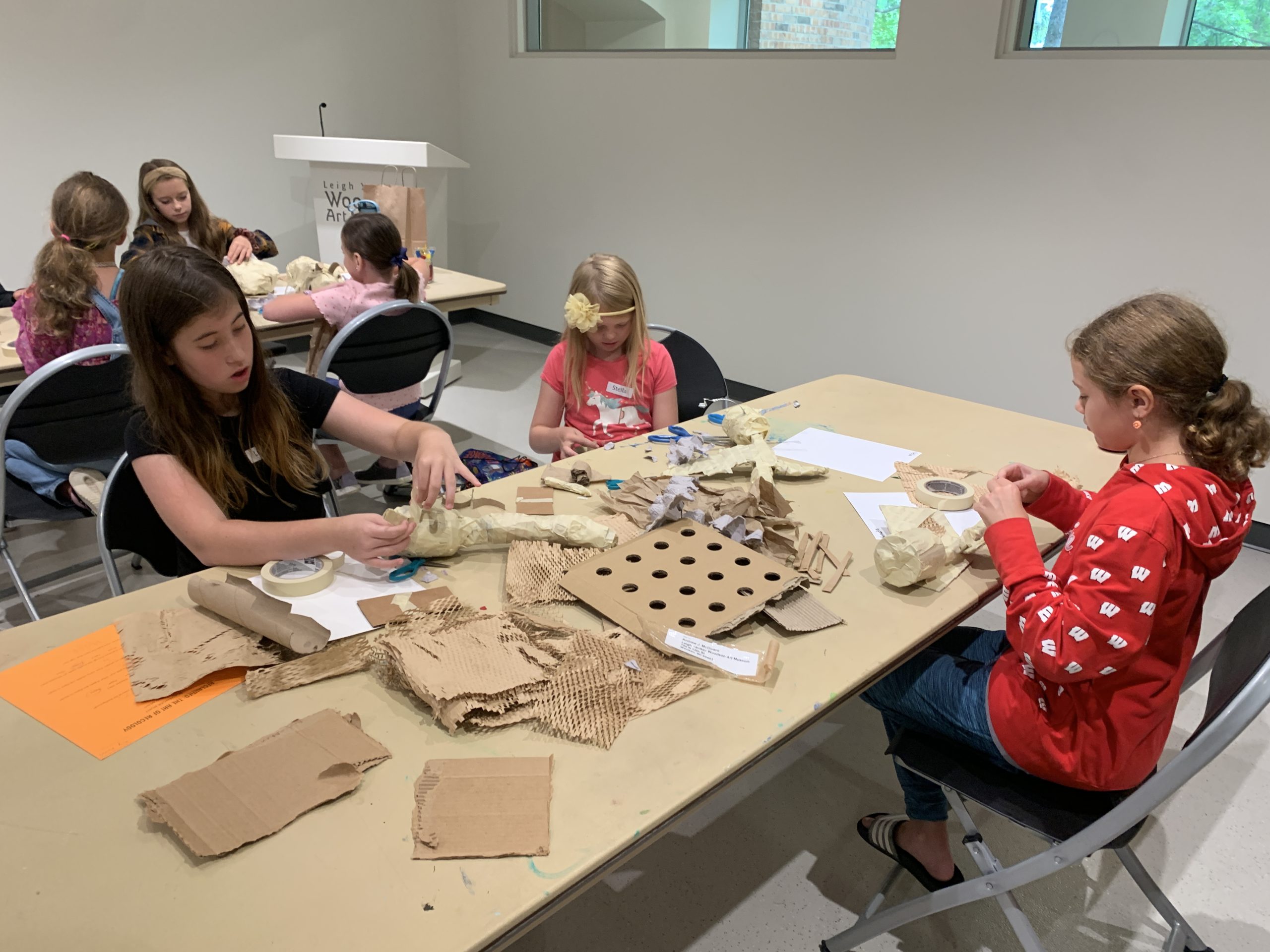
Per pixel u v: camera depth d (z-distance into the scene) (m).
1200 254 2.54
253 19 4.12
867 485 1.49
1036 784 1.08
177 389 1.20
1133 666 0.97
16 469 1.89
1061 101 2.70
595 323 1.85
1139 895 1.44
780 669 0.96
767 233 3.65
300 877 0.68
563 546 1.21
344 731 0.83
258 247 3.33
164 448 1.21
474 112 4.89
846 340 3.52
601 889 1.43
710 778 0.80
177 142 4.08
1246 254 2.46
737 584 1.09
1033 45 2.78
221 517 1.18
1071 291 2.84
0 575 2.32
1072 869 1.49
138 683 0.89
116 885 0.67
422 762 0.81
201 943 0.62
